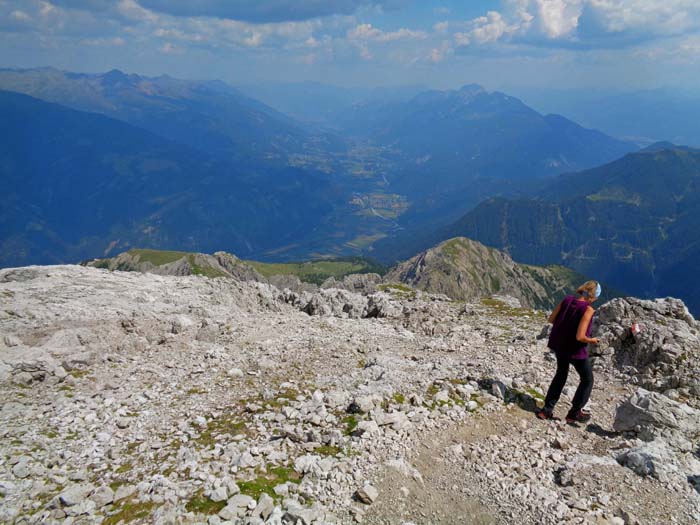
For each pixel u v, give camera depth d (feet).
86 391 46.55
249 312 92.73
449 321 95.09
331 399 41.63
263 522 25.36
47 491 29.60
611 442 37.42
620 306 67.05
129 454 34.71
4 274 105.60
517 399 44.47
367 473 31.65
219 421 39.73
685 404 43.83
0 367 48.11
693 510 28.86
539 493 30.22
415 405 41.57
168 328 71.36
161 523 25.16
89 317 72.54
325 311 109.40
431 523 27.71
